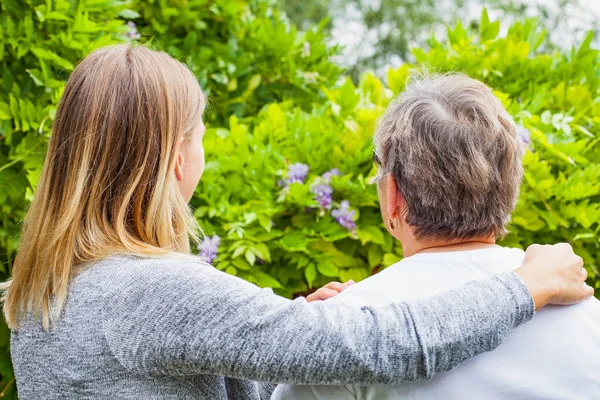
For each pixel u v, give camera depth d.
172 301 0.98
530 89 2.56
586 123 2.47
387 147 1.14
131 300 0.99
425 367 0.94
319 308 1.00
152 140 1.11
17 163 2.45
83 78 1.13
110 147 1.10
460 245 1.12
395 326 0.96
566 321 1.04
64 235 1.08
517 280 1.01
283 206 2.25
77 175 1.10
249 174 2.30
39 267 1.09
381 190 1.19
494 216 1.08
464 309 0.97
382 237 2.18
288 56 2.97
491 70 2.65
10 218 2.61
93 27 2.38
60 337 1.03
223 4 2.99
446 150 1.06
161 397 1.01
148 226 1.12
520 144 1.11
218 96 2.94
